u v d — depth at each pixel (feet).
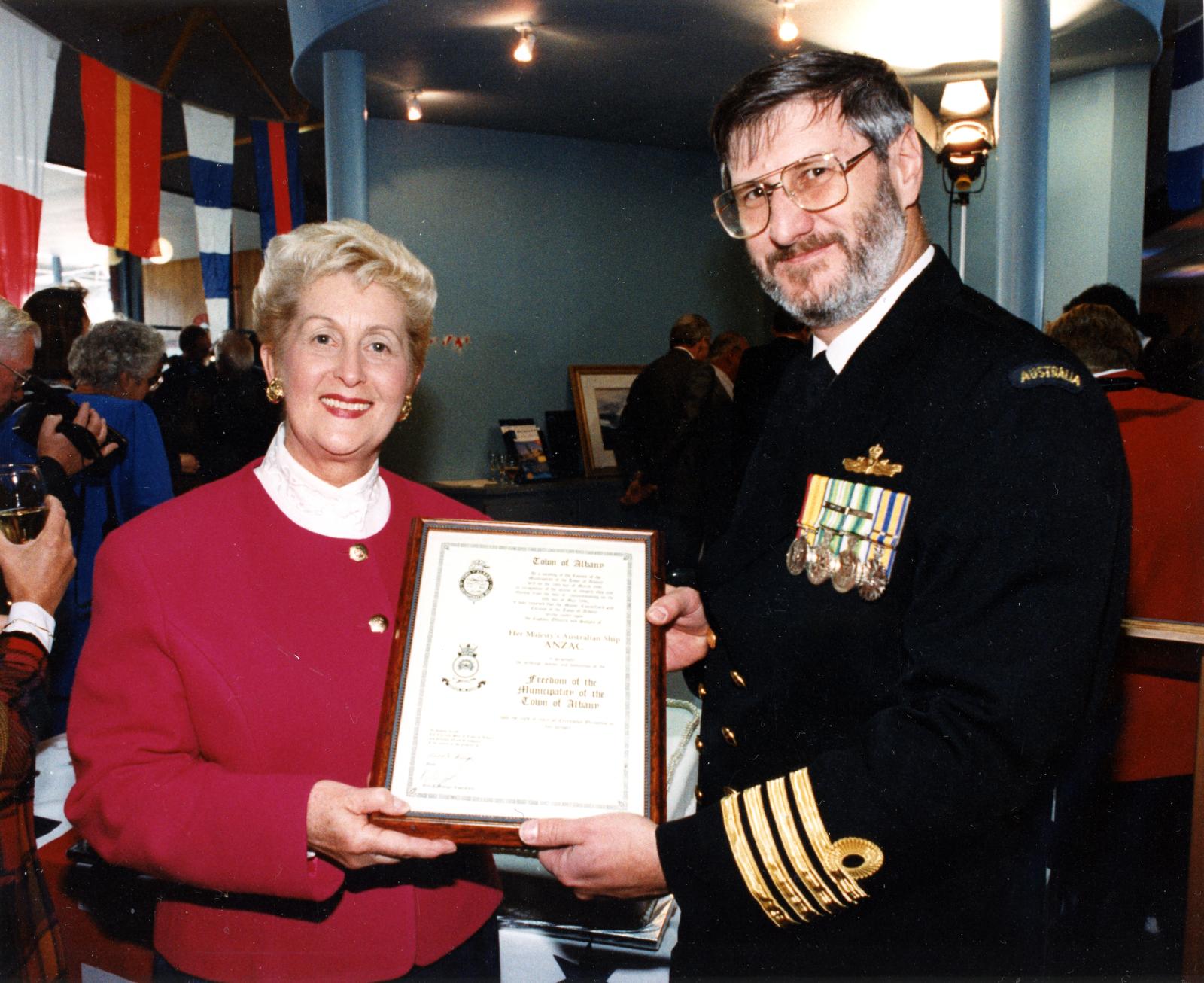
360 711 3.73
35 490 4.41
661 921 4.27
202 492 3.97
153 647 3.60
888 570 3.43
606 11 12.12
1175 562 5.96
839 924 3.51
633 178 19.80
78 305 8.71
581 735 3.60
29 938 3.43
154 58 14.10
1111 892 6.28
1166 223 15.07
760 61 13.99
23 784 3.49
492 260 18.48
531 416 19.12
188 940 3.67
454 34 12.84
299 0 13.03
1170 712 6.48
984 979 3.41
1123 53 13.87
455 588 3.84
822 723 3.58
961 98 13.94
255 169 19.02
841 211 3.58
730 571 3.97
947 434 3.36
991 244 15.80
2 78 11.39
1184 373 6.91
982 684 3.01
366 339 3.82
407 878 3.82
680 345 15.67
